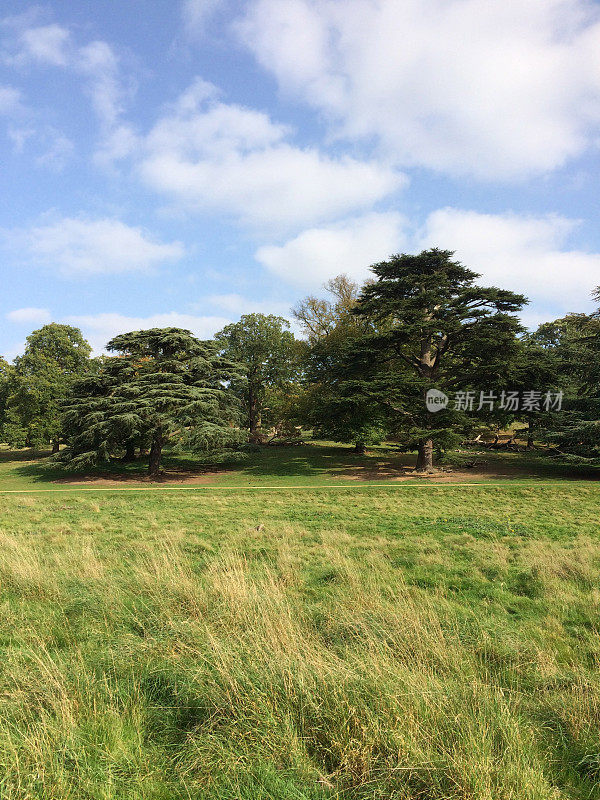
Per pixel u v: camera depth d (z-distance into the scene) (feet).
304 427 130.52
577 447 88.58
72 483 92.79
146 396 95.61
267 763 9.84
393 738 10.06
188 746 10.69
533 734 11.07
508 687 13.60
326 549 31.24
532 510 54.70
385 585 22.90
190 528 42.19
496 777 9.29
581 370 96.58
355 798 9.17
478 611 20.07
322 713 11.06
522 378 88.02
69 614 18.94
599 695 12.28
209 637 14.44
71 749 10.22
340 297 136.56
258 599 18.24
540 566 26.63
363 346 93.50
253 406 160.86
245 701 11.58
